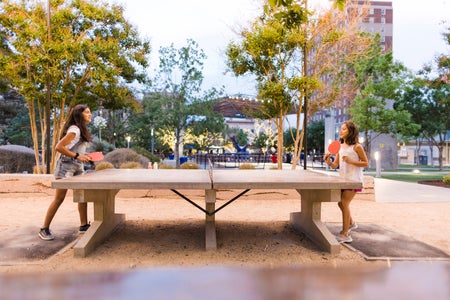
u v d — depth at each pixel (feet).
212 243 15.05
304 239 16.61
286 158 103.04
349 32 39.40
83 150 16.35
